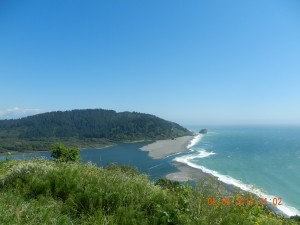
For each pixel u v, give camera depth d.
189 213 6.57
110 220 5.89
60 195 7.22
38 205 6.20
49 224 5.48
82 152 120.81
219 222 6.41
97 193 6.79
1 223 5.09
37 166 8.73
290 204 43.62
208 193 7.77
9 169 9.12
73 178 7.82
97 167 10.40
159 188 8.38
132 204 6.64
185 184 8.32
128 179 8.53
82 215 6.20
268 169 77.06
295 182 60.81
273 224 7.45
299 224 8.45
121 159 91.69
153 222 6.09
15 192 7.06
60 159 11.64
